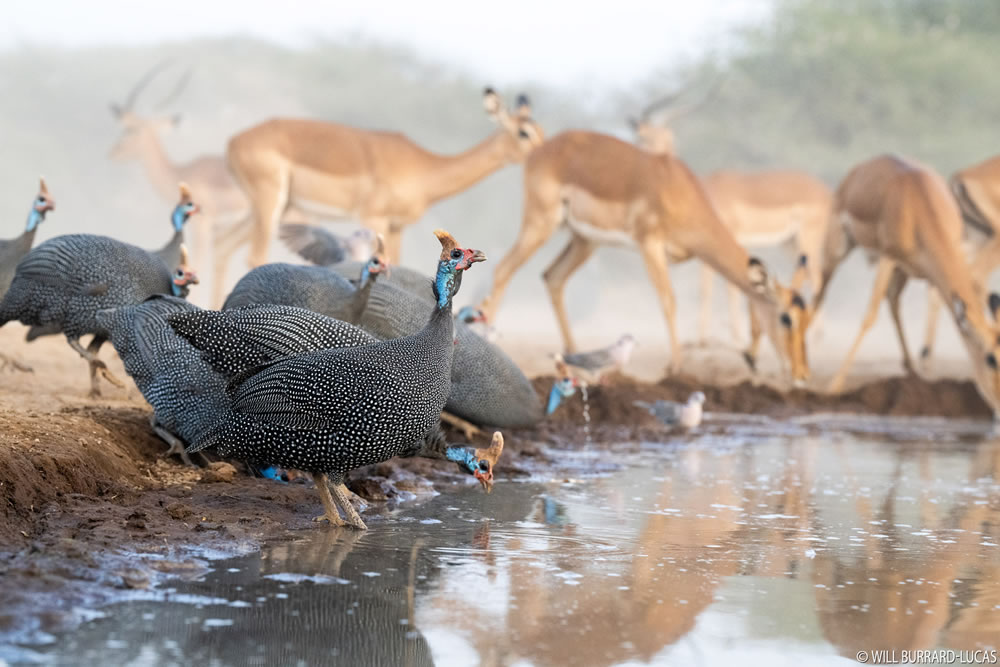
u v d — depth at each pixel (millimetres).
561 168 22906
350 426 9375
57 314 12594
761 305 21891
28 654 6523
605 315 41719
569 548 9508
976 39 57750
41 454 9641
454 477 12711
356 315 12609
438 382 9625
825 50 55844
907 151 53625
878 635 7508
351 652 6828
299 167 23641
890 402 22641
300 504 10469
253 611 7477
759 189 29328
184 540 8906
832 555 9641
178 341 11172
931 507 12094
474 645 7059
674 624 7582
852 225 23531
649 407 18047
